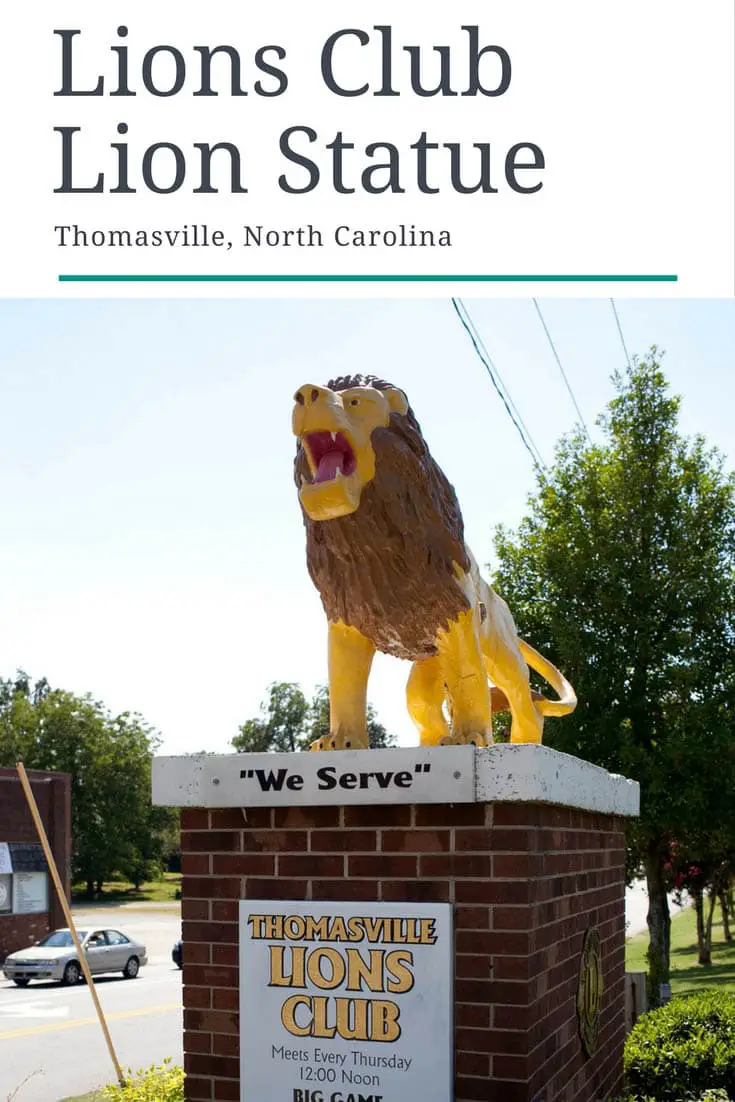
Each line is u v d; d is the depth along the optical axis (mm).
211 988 3871
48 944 20406
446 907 3555
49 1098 9758
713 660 13750
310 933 3736
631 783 5473
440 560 3842
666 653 13664
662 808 12844
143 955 21672
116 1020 14898
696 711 13250
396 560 3799
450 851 3590
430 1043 3514
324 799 3730
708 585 13617
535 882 3582
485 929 3514
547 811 3818
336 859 3746
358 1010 3627
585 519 14172
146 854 53406
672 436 14289
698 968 22797
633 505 14070
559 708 5555
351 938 3672
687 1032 7328
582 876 4398
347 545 3809
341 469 3670
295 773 3789
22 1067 11297
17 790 24469
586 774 4297
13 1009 16188
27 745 51344
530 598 14320
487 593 4668
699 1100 6504
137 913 43062
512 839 3521
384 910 3637
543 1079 3584
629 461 14211
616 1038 5160
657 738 13734
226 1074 3801
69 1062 11586
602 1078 4707
